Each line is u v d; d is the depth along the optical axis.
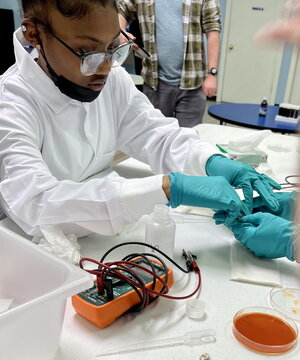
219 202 0.81
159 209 0.79
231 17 4.82
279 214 0.92
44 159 0.98
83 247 0.86
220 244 0.88
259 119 2.27
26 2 0.80
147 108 1.26
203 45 2.34
